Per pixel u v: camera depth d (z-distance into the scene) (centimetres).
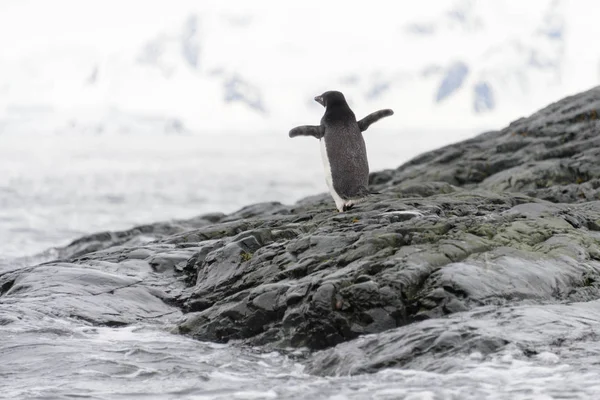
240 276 1441
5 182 8469
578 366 915
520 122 3412
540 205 1695
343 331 1169
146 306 1471
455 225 1441
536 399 813
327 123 1766
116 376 1032
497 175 2733
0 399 920
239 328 1268
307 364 1089
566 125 3072
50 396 934
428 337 1013
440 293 1168
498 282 1207
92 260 1745
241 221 2038
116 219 4828
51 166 12812
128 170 11556
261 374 1048
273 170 11438
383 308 1168
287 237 1562
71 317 1379
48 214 5044
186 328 1319
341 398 868
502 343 983
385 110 1800
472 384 869
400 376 932
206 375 1035
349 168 1744
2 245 3497
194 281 1589
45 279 1549
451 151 3272
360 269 1242
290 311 1224
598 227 1641
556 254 1354
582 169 2567
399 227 1405
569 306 1159
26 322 1320
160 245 1850
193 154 18100
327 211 1861
